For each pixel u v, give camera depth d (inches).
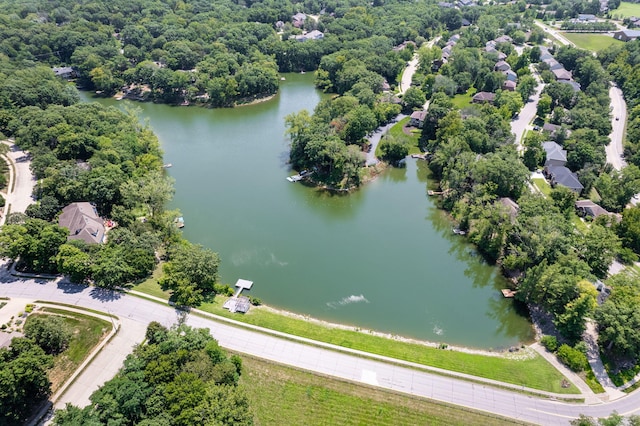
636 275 3959.2
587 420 2652.6
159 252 4252.0
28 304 3496.6
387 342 3440.0
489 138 5984.3
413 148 6692.9
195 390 2527.1
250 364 3122.5
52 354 3095.5
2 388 2436.0
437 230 5004.9
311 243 4682.6
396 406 2883.9
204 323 3452.3
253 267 4286.4
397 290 4092.0
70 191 4490.7
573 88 7554.1
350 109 6633.9
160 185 4589.1
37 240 3737.7
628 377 3129.9
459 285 4185.5
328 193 5644.7
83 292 3659.0
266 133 7209.6
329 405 2876.5
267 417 2783.0
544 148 6028.5
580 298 3304.6
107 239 4138.8
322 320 3713.1
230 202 5354.3
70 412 2395.4
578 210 5012.3
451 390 3004.4
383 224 5083.7
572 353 3208.7
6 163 5472.4
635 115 6835.6
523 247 4116.6
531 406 2910.9
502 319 3818.9
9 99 6279.5
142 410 2503.7
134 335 3289.9
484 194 4763.8
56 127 5452.8
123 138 5649.6
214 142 6860.2
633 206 5064.0
